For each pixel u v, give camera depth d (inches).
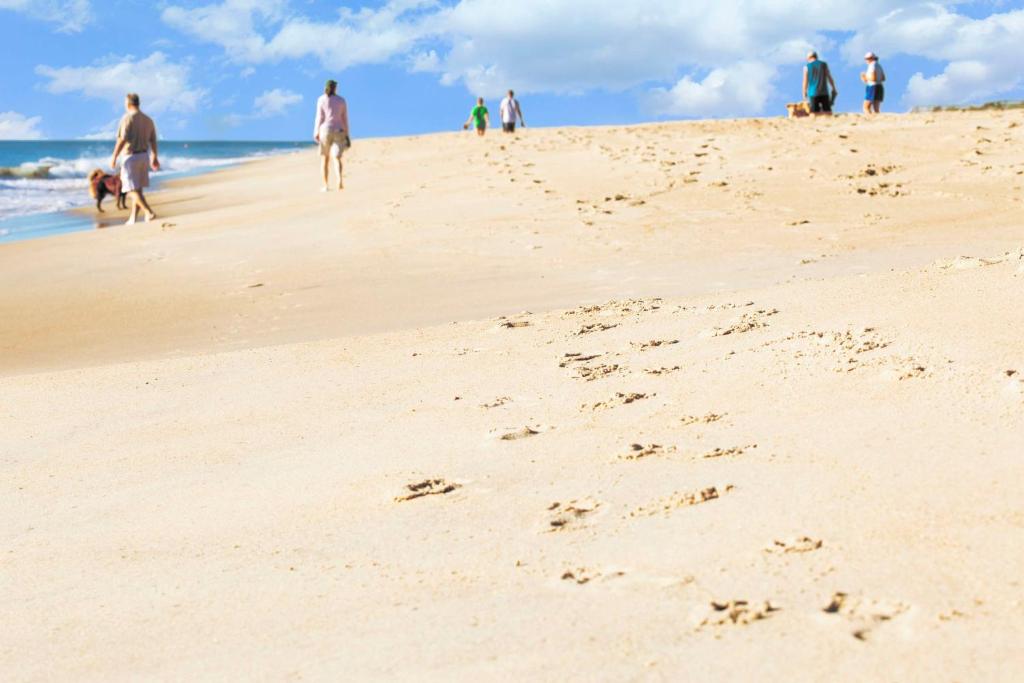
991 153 506.3
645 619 80.4
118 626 95.3
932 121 642.2
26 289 351.9
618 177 525.0
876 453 110.7
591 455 128.9
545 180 535.8
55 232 557.6
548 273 320.8
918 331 153.4
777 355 157.6
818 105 802.2
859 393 133.0
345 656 82.0
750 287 259.6
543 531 104.6
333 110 585.3
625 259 335.9
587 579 90.5
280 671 80.9
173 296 326.6
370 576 99.1
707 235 370.9
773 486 106.1
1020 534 84.8
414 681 75.6
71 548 119.8
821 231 365.1
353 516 118.0
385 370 197.6
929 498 95.4
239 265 372.5
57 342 277.7
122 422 181.3
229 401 188.1
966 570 79.9
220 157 2169.0
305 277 341.4
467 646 80.3
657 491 111.3
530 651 77.7
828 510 96.6
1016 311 153.9
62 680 85.4
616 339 196.2
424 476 129.5
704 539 95.0
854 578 81.4
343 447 149.8
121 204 678.5
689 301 225.5
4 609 103.1
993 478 97.8
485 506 115.3
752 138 613.9
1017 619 71.4
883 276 203.2
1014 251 204.4
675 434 132.0
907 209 399.9
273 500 128.3
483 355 199.2
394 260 362.3
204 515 126.0
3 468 159.0
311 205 527.8
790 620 76.2
